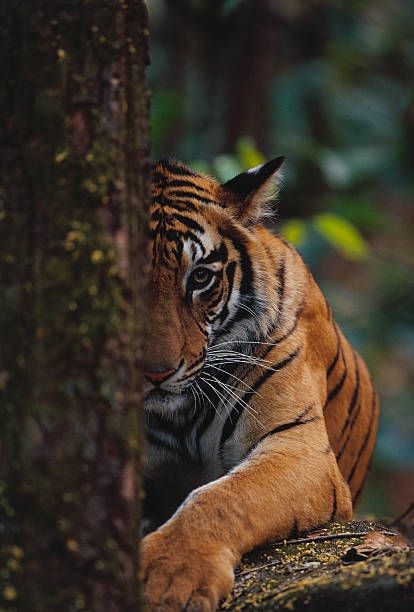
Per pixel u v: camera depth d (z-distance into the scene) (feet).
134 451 14.34
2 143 14.15
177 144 59.47
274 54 57.11
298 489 21.83
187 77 64.18
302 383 24.64
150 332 22.08
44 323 13.82
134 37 14.73
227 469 24.68
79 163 14.10
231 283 23.94
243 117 53.16
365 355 57.11
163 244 22.82
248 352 24.32
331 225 36.94
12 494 13.65
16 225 13.99
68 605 13.60
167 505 26.55
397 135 58.44
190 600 16.99
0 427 13.80
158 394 22.82
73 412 13.79
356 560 18.94
